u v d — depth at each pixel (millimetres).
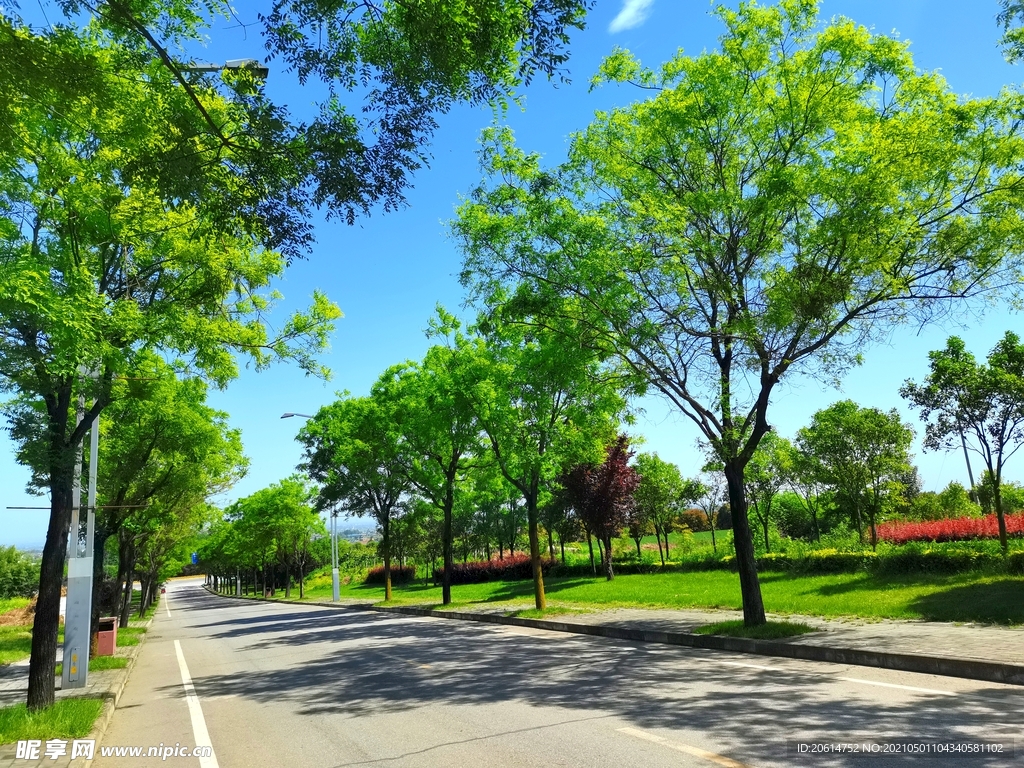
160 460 20562
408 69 6301
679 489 34719
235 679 12633
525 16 5934
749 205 12023
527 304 13609
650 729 6461
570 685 9125
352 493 35312
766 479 27641
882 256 10781
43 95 6207
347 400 33719
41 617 9195
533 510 21125
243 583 98688
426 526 44375
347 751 6598
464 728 7105
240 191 6727
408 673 11352
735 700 7523
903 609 13055
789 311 11203
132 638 22297
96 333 8516
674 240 12305
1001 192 10805
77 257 9430
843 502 26594
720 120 12703
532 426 20484
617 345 13453
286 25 6164
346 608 35250
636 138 13180
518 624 19031
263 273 11664
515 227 13961
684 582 24812
